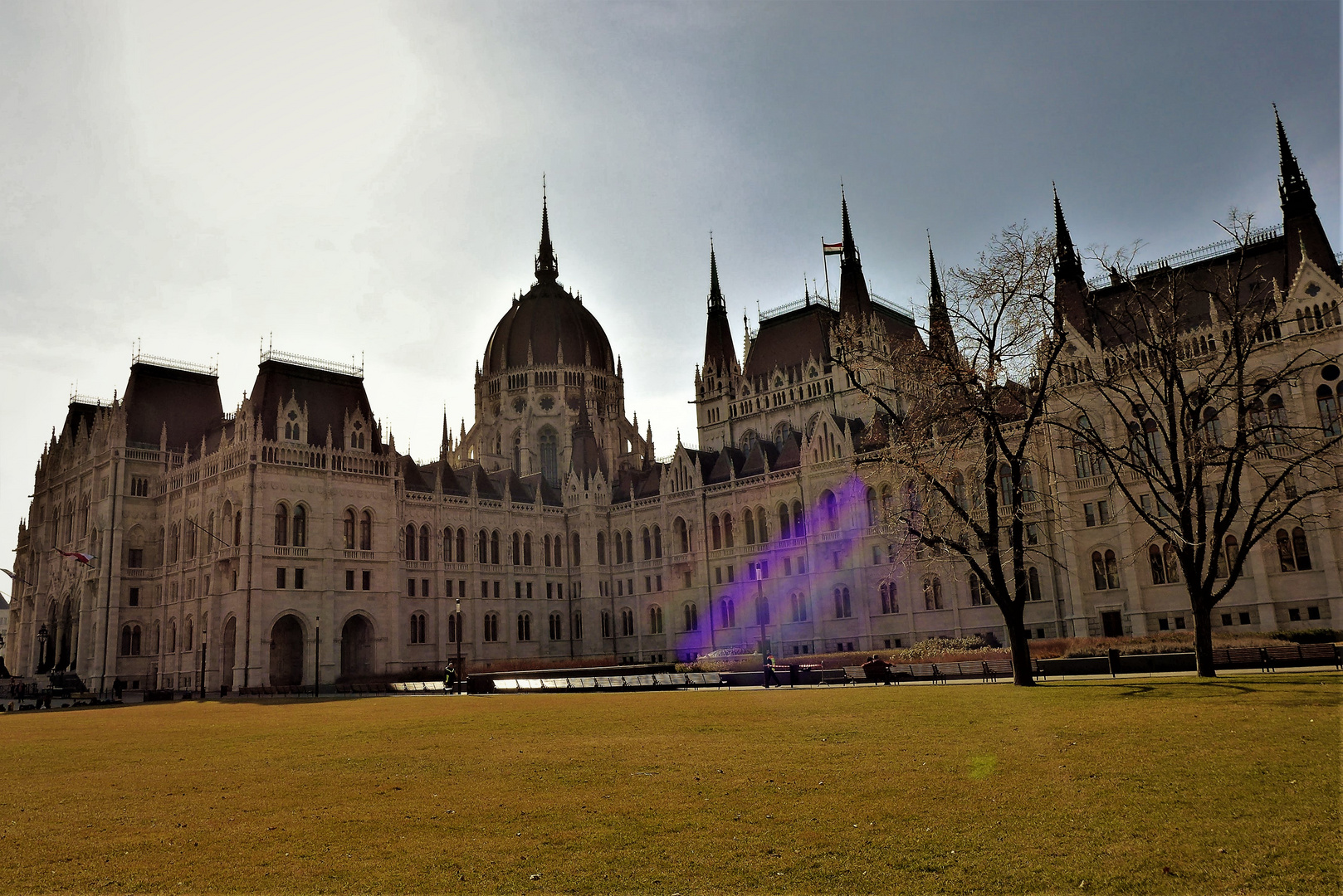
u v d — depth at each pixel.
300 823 22.95
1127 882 16.48
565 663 119.38
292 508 116.00
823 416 120.69
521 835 21.11
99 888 18.38
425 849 20.25
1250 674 50.66
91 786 29.41
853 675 67.38
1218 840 18.25
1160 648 74.12
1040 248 55.97
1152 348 57.00
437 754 33.41
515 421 167.38
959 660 80.50
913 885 16.91
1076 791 22.33
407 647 124.56
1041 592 99.31
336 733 42.47
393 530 124.31
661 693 64.69
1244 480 85.50
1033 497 99.69
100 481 131.88
